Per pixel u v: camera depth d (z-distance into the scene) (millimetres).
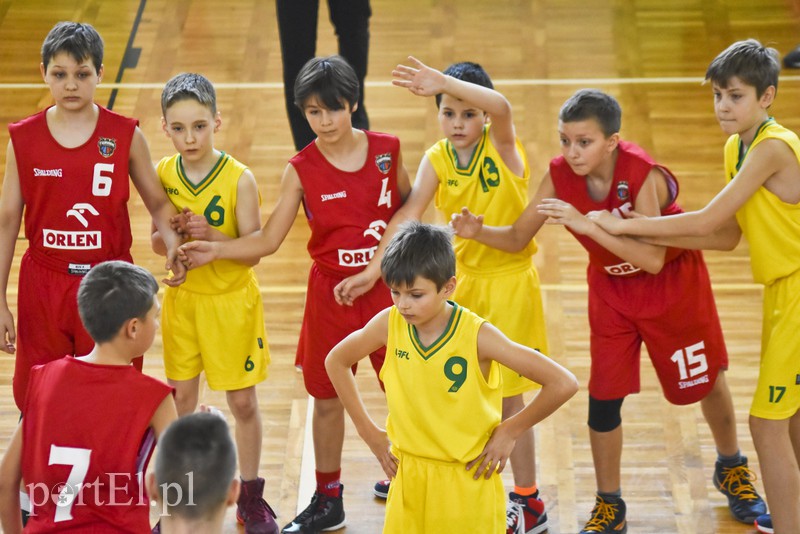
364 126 21797
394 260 9414
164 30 26438
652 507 13180
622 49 25609
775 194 11312
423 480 10039
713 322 12469
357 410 10438
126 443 9031
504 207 13117
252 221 12742
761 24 26469
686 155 21375
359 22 21156
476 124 12680
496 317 13047
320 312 12820
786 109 22750
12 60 24938
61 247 12336
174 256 12305
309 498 13500
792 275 11500
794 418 12078
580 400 15250
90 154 12125
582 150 11492
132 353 9383
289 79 20922
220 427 7926
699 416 14812
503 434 9922
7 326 12289
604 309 12312
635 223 11578
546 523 12977
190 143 12156
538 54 25453
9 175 12312
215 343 12758
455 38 26219
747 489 13008
